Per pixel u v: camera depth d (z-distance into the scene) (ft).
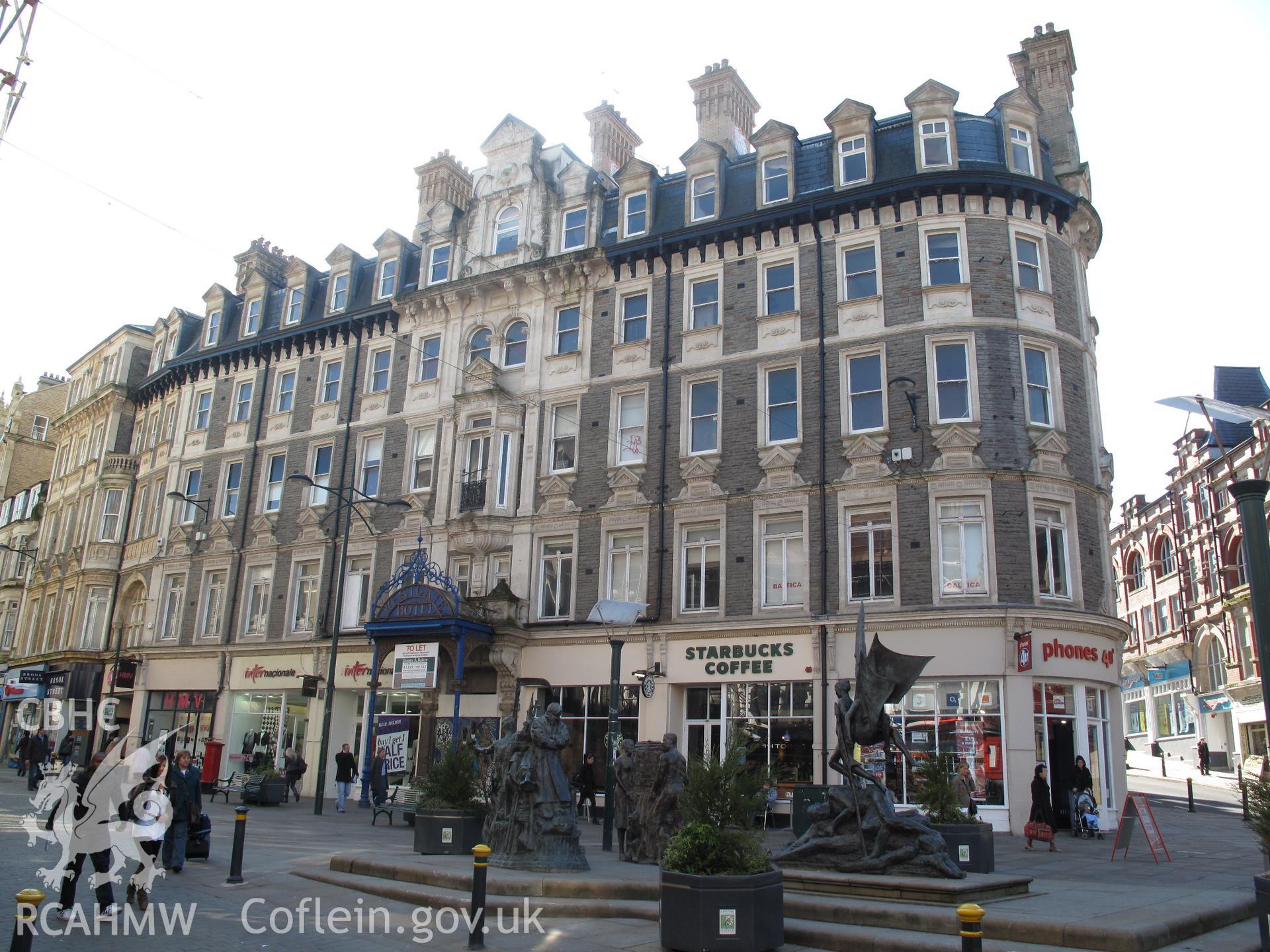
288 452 113.09
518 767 44.45
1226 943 31.65
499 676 88.84
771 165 89.81
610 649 84.74
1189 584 169.07
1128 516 197.77
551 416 95.20
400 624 85.61
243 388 121.29
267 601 108.88
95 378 152.76
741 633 79.15
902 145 84.99
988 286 79.05
